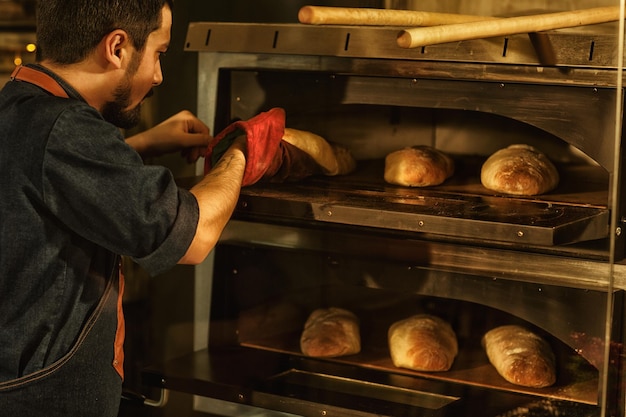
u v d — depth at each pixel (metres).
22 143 1.28
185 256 1.35
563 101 1.52
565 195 1.67
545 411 1.53
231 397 1.63
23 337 1.33
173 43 1.99
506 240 1.38
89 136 1.27
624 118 1.46
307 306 2.04
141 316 2.09
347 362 1.80
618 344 1.50
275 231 1.82
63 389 1.38
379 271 1.68
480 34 1.38
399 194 1.67
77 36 1.35
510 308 1.56
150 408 1.97
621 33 1.36
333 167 1.81
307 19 1.33
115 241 1.29
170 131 1.81
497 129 1.90
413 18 1.45
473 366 1.78
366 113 1.98
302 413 1.57
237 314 1.89
